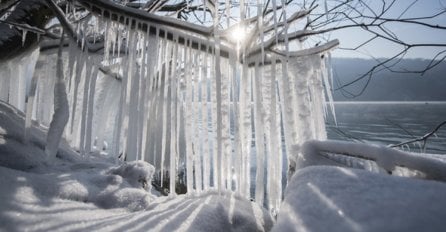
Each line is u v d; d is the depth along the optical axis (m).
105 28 3.40
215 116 2.94
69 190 2.09
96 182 2.46
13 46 3.79
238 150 2.82
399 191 1.06
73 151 3.97
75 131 4.10
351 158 1.88
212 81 3.03
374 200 1.02
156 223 1.68
